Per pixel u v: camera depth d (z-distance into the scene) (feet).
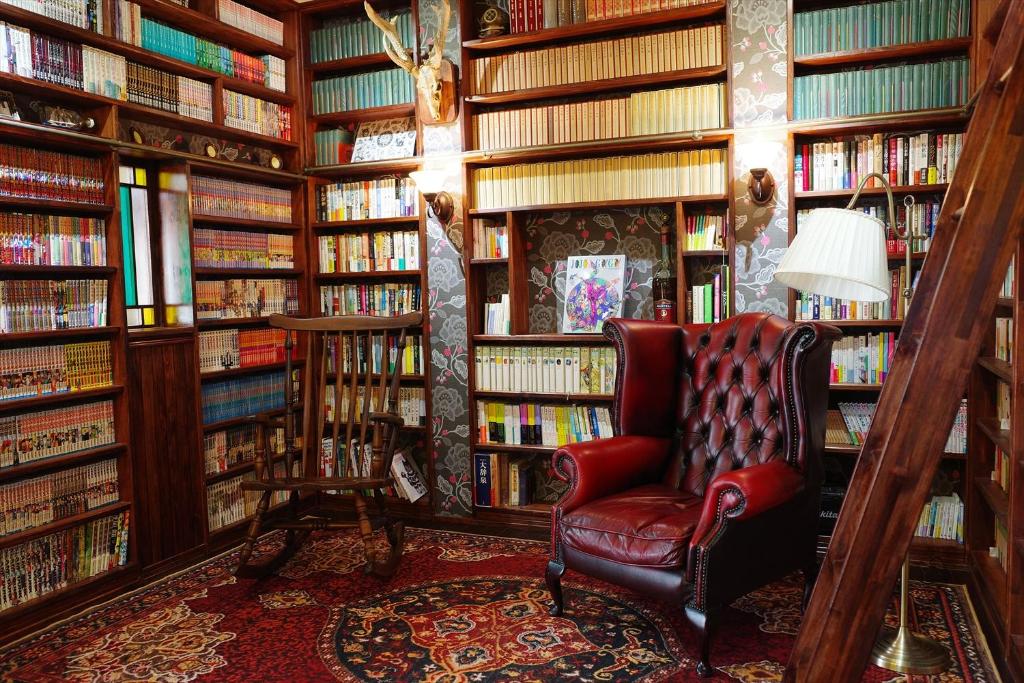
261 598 10.84
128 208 12.32
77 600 10.55
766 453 9.77
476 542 13.21
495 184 13.99
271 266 14.56
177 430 12.24
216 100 13.17
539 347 13.74
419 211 14.34
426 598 10.69
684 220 12.87
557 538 9.78
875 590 3.12
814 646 3.22
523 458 14.62
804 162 12.12
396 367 12.10
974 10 10.88
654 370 10.96
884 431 3.49
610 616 9.94
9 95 10.23
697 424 10.73
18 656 9.18
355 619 10.02
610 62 13.05
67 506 10.57
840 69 12.50
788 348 9.32
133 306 12.37
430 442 14.58
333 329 12.10
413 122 15.11
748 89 12.21
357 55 14.79
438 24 14.10
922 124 11.66
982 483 10.37
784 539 9.21
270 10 14.92
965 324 3.04
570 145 13.15
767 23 12.04
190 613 10.37
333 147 15.25
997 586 9.25
